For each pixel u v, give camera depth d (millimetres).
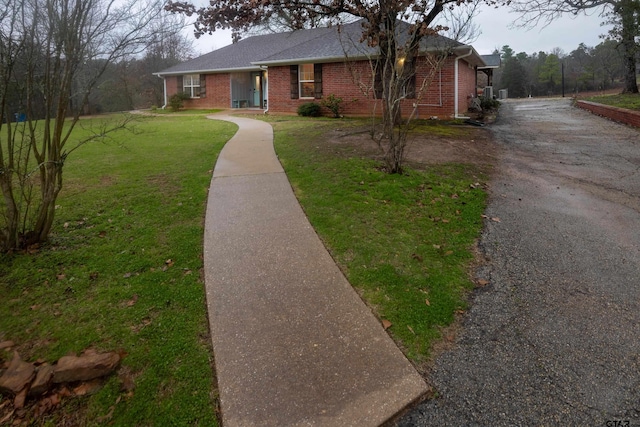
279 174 6371
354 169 6477
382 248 3955
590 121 12883
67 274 3494
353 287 3289
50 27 3377
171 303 3084
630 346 2643
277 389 2291
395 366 2473
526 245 4105
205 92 21781
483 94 22375
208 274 3482
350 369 2439
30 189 4062
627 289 3289
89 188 5773
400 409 2178
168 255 3809
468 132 10938
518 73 51000
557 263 3738
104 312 2988
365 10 9102
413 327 2840
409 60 9711
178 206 5047
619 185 6004
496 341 2723
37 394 2264
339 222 4512
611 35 19812
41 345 2658
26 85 3549
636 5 13828
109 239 4152
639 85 32125
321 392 2268
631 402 2221
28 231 3992
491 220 4738
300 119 14570
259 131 11188
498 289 3342
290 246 3965
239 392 2273
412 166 6891
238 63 20766
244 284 3330
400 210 4926
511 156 8031
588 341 2701
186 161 7449
